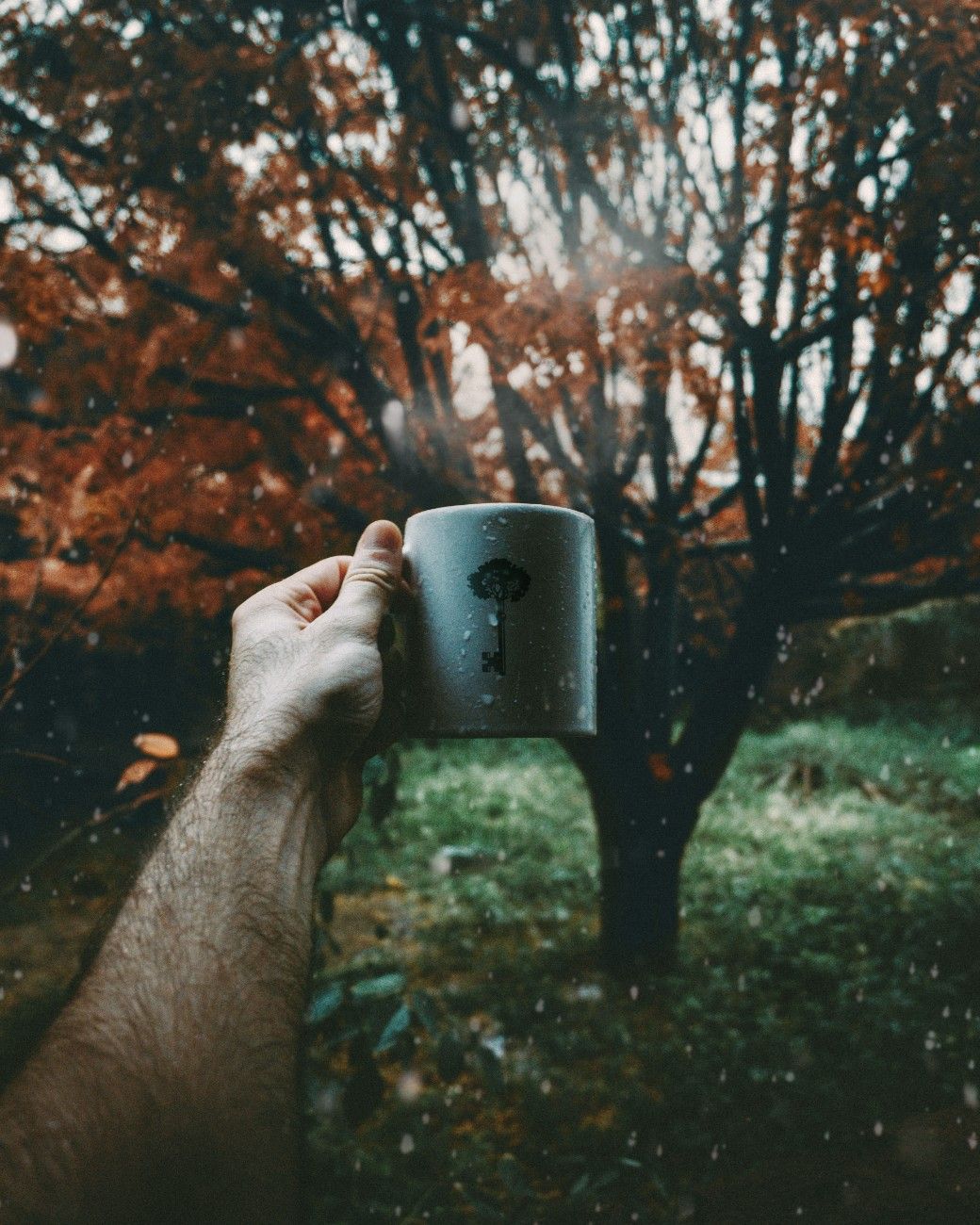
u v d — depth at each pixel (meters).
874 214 4.58
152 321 5.23
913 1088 4.56
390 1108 4.61
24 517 3.92
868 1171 3.25
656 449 6.09
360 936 7.46
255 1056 0.67
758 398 5.48
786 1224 3.07
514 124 5.26
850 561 6.07
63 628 2.36
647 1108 4.50
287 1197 0.64
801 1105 4.47
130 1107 0.62
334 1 4.75
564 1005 5.91
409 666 1.11
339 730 0.94
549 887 8.67
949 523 5.70
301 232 5.32
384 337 6.25
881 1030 5.27
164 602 6.13
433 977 6.61
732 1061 4.97
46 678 8.33
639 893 6.49
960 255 4.24
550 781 13.65
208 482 6.03
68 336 5.37
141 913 0.73
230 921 0.73
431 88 5.17
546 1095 4.65
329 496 5.83
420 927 7.65
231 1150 0.63
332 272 5.34
